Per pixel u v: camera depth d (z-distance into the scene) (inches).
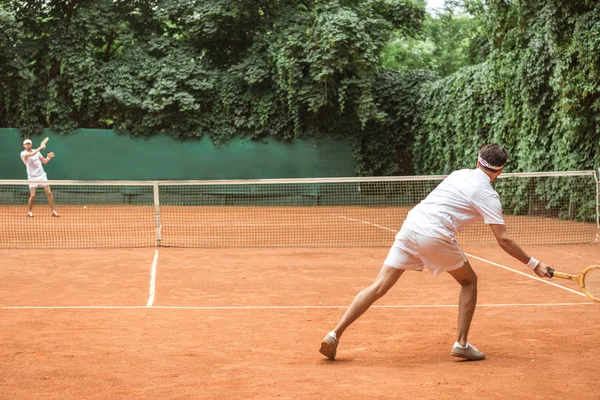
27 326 229.6
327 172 936.3
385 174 959.6
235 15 911.7
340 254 431.2
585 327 230.4
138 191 917.8
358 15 900.6
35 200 888.9
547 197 621.6
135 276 343.3
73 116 942.4
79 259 400.5
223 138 930.7
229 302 280.4
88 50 916.0
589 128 569.9
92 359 186.9
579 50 546.9
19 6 923.4
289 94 890.7
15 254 418.3
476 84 734.5
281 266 380.2
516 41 631.2
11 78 898.1
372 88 941.2
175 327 230.8
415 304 275.6
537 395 152.2
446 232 182.9
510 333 221.9
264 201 924.6
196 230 579.8
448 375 169.3
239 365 180.7
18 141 897.5
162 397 151.3
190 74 925.2
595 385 160.1
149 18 966.4
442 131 832.3
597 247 457.4
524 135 645.3
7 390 157.1
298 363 183.2
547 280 334.0
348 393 153.4
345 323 186.1
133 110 918.4
